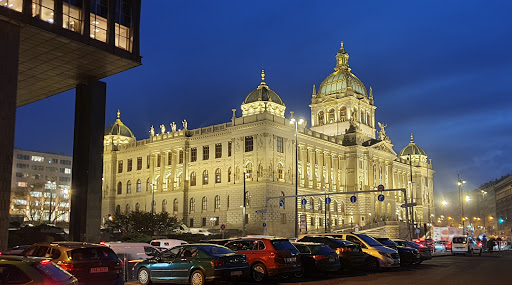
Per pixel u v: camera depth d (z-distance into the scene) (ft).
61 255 67.62
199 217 349.00
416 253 140.05
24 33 140.46
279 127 330.54
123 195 401.90
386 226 378.94
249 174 324.80
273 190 318.24
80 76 177.68
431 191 536.42
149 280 88.79
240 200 324.80
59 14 143.84
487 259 180.55
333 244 117.50
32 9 138.00
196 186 355.56
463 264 149.89
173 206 362.53
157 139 381.40
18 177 567.18
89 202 169.78
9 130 132.05
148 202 380.17
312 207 357.00
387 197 428.15
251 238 98.32
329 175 381.19
